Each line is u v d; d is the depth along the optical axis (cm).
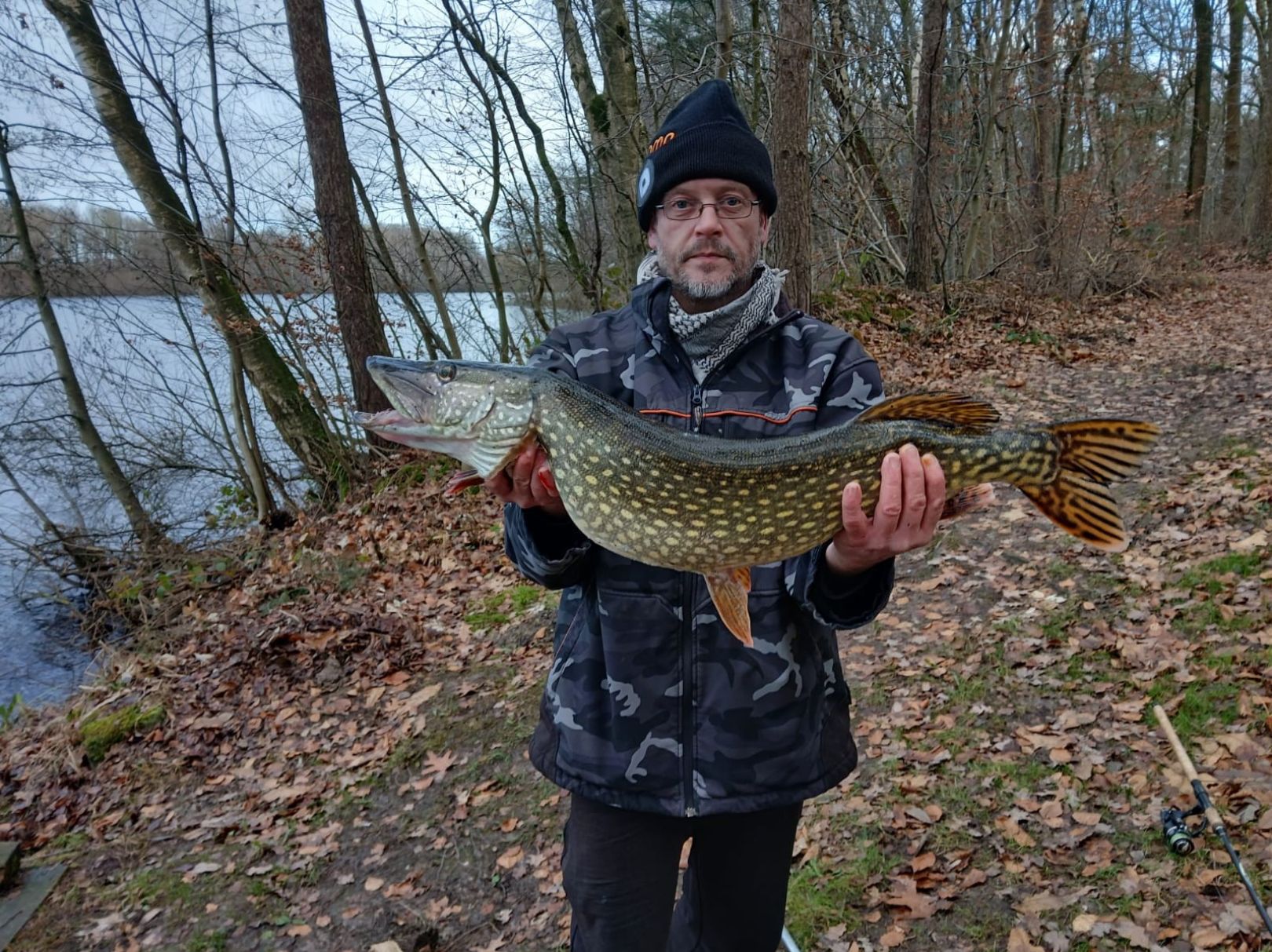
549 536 191
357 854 387
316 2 916
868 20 1706
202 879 382
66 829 443
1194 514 529
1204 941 262
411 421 200
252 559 869
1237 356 957
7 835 445
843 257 1566
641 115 1070
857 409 183
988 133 1415
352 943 337
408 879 366
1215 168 3150
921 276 1405
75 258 979
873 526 164
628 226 1120
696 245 185
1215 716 354
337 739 482
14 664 776
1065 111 1750
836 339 190
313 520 924
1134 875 292
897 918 297
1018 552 544
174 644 653
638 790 178
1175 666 391
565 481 185
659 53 1409
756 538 176
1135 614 439
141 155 898
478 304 1205
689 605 181
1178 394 834
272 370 998
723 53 1009
